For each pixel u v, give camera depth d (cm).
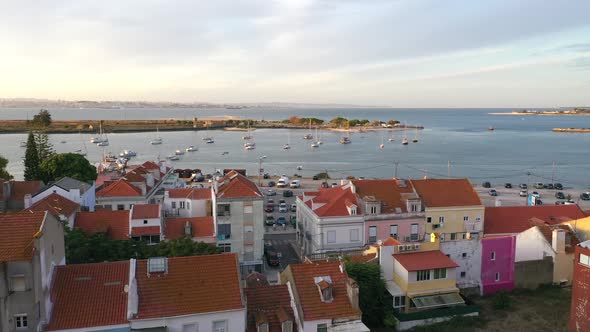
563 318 5431
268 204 12019
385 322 5216
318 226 7506
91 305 3791
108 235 6694
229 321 3950
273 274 7269
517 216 8356
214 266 4209
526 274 6325
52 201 6875
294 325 4312
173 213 8269
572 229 6800
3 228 3606
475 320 5356
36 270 3459
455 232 8106
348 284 4522
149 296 3900
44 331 3562
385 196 8156
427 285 5459
